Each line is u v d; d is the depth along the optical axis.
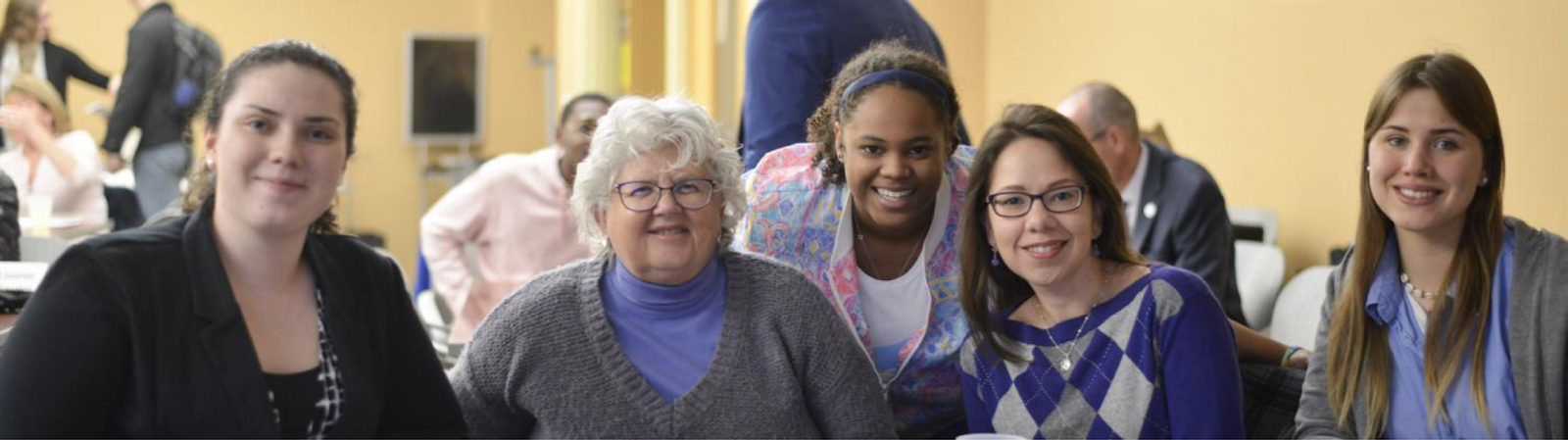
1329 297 2.64
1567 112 4.06
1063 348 2.52
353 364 2.07
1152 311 2.46
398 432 2.22
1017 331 2.58
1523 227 2.42
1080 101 4.15
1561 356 2.30
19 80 6.46
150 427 1.91
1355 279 2.54
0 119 6.29
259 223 1.94
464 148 13.00
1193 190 4.10
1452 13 4.56
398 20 12.91
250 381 1.94
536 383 2.41
